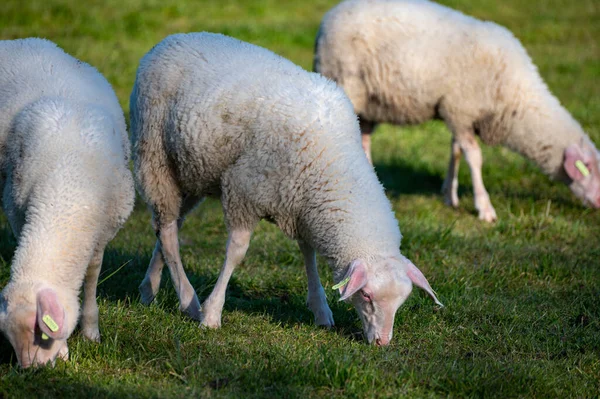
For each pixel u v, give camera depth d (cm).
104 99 743
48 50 758
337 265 725
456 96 1212
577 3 3031
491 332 809
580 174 1234
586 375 718
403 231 1116
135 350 697
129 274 914
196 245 1066
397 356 716
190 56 775
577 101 1898
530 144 1238
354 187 724
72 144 659
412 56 1200
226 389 637
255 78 746
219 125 738
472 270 988
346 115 751
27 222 641
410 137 1692
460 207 1308
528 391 674
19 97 704
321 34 1263
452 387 670
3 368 641
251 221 757
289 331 772
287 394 636
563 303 903
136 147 801
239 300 865
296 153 722
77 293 639
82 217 640
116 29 2094
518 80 1207
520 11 2856
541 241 1152
